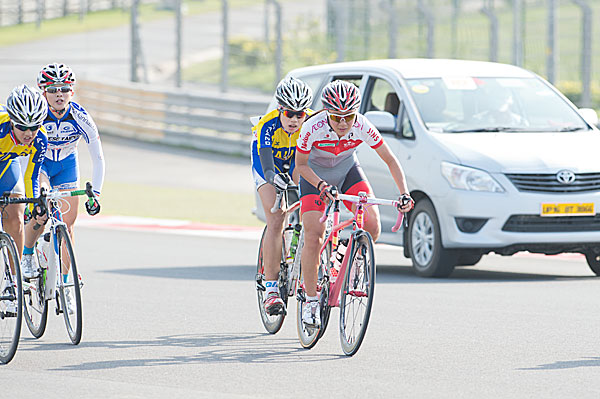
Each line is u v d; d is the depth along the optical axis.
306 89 22.88
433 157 34.00
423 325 25.61
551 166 33.00
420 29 101.88
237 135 83.06
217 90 114.81
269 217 24.33
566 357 21.67
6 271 21.98
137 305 28.81
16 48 154.75
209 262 38.50
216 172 71.56
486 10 63.47
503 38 115.62
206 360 21.52
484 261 40.56
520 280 34.03
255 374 20.08
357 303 21.88
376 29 90.50
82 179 67.81
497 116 35.78
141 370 20.52
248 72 125.81
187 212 54.50
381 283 33.09
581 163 33.25
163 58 144.88
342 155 23.31
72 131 25.41
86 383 19.33
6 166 23.23
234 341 23.83
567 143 34.16
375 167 36.28
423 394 18.30
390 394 18.30
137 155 79.69
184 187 65.12
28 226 24.47
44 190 22.94
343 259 22.42
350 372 20.22
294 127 23.23
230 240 45.56
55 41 162.75
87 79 95.50
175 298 30.11
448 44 103.69
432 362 21.19
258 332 25.08
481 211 32.88
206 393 18.45
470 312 27.47
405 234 35.69
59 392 18.58
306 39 138.62
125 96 90.00
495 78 37.16
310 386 18.98
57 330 25.38
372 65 37.91
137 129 88.75
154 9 195.00
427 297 30.05
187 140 83.56
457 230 33.28
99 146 25.70
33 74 126.94
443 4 108.75
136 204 57.38
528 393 18.34
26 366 21.00
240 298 30.28
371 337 24.06
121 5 198.00
